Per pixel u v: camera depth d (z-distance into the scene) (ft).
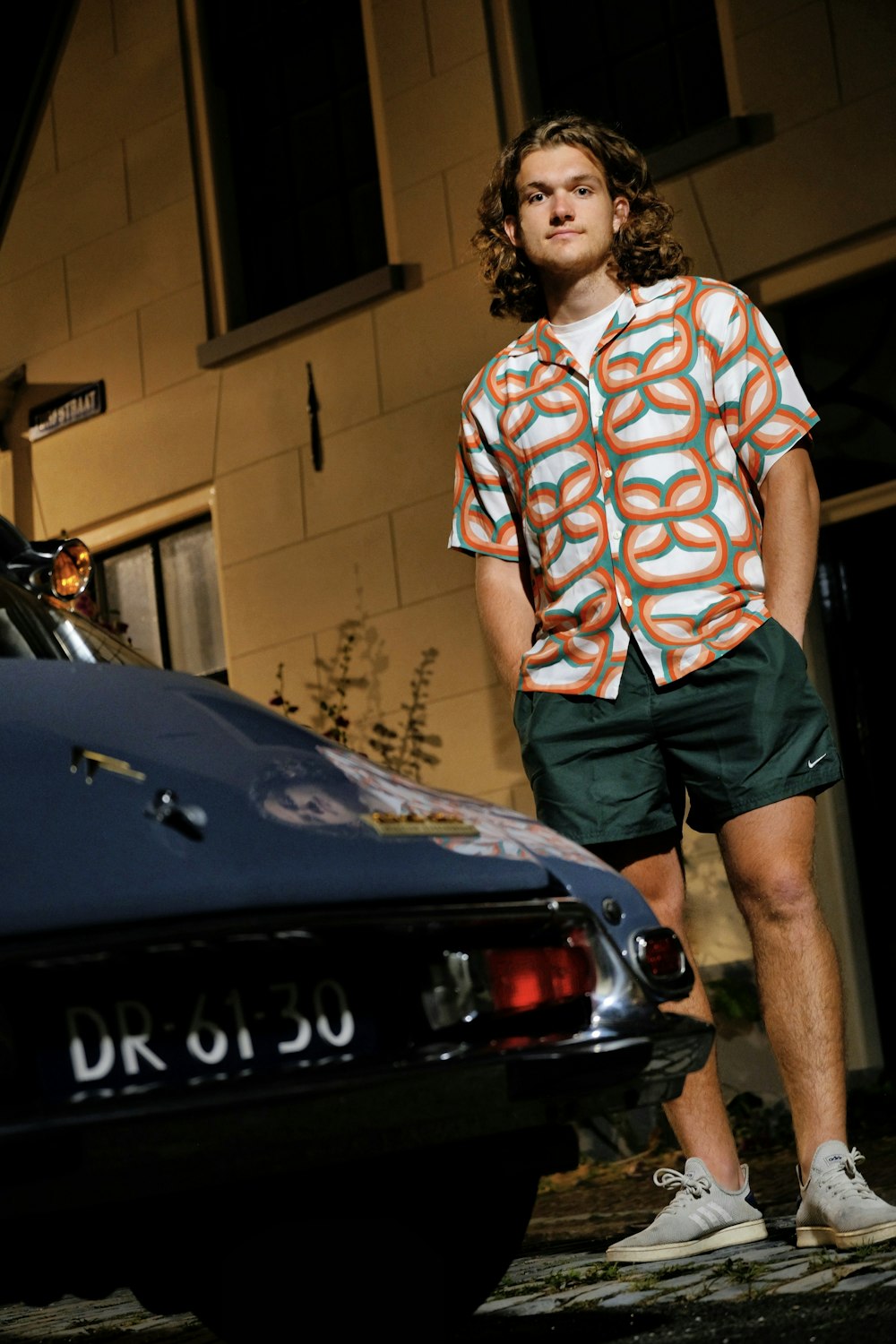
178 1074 5.12
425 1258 6.70
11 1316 10.79
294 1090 5.22
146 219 24.41
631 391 8.79
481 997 5.81
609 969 6.15
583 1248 10.19
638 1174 16.26
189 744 6.13
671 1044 6.15
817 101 18.47
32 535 25.67
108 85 25.00
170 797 5.65
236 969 5.30
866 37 18.11
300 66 23.45
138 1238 5.76
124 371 24.58
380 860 5.78
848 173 18.22
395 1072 5.42
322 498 22.16
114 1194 4.96
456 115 21.30
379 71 22.08
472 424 9.37
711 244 19.29
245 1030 5.28
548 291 9.20
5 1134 4.76
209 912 5.27
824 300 18.85
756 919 8.57
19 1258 5.30
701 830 8.86
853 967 18.06
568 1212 13.94
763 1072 17.76
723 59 19.42
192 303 23.80
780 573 8.70
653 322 8.87
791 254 18.63
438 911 5.71
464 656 20.62
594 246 8.91
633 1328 6.62
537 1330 6.89
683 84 20.06
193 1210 5.86
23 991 4.95
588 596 8.79
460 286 21.02
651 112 20.36
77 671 6.70
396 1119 5.45
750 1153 16.03
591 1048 5.88
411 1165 5.95
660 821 8.80
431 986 5.71
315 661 22.08
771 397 8.77
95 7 25.23
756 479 8.89
